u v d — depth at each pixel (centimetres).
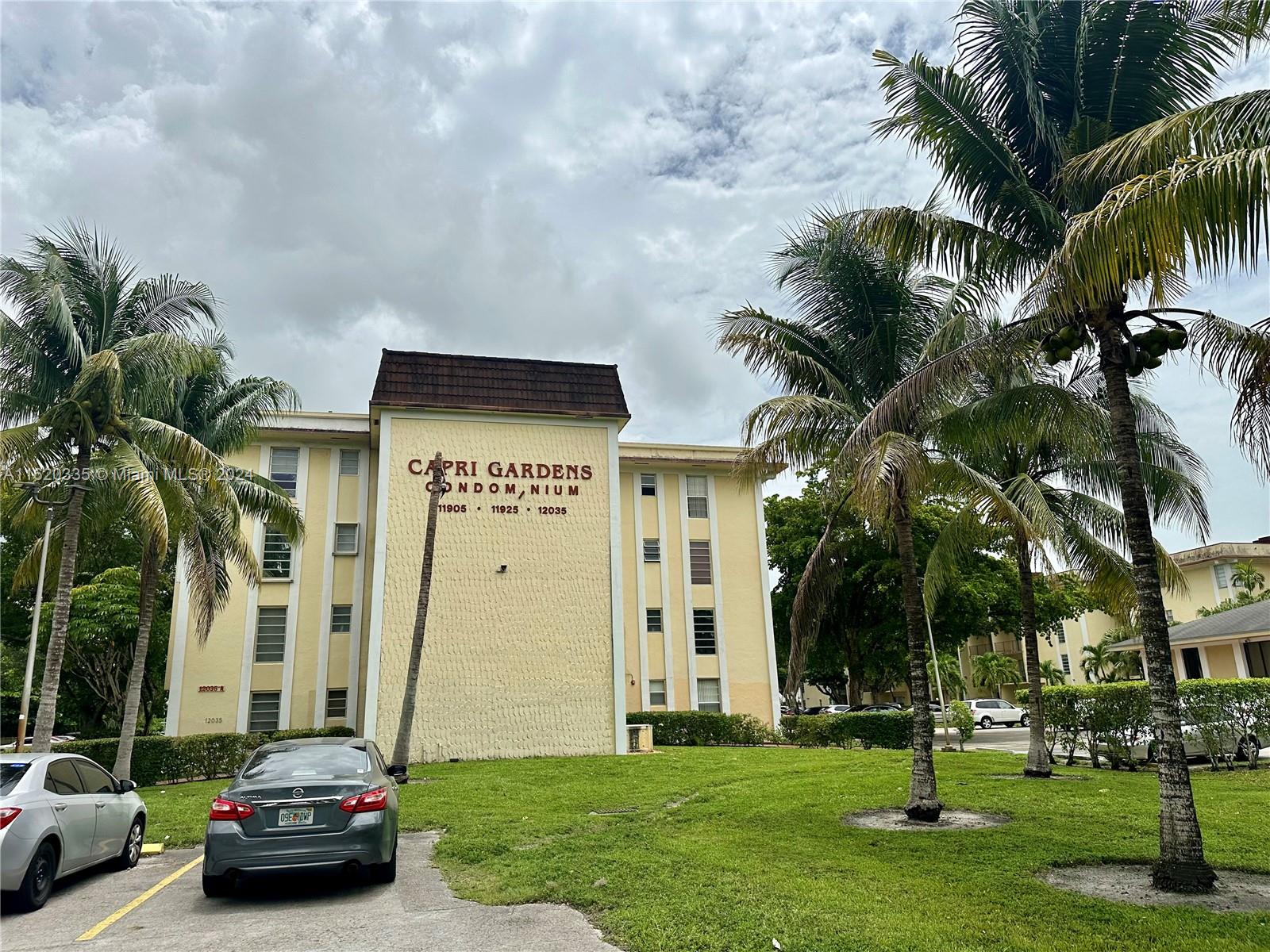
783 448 1346
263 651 2608
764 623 3244
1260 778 1542
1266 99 698
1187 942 605
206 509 1933
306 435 2752
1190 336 909
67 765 892
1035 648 1698
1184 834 778
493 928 693
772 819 1200
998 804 1255
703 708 3119
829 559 1465
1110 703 1791
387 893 827
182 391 1897
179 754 2083
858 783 1548
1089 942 609
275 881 892
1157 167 835
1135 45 925
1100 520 1608
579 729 2448
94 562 3133
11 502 1700
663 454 3278
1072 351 962
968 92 980
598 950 626
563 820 1258
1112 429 899
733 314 1352
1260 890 767
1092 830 1029
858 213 1049
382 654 2366
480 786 1692
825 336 1359
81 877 932
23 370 1555
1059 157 973
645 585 3170
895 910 696
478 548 2505
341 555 2722
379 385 2545
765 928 645
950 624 3597
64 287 1595
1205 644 2736
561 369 2744
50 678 1469
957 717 2495
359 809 807
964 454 1479
